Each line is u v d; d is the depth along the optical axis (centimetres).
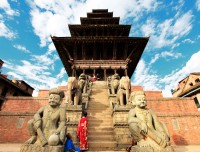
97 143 712
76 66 2691
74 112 827
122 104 904
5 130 1138
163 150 405
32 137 455
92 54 2986
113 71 2805
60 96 526
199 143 1116
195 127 1180
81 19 3506
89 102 1235
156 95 1669
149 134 429
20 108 1298
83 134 661
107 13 3788
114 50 2836
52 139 425
